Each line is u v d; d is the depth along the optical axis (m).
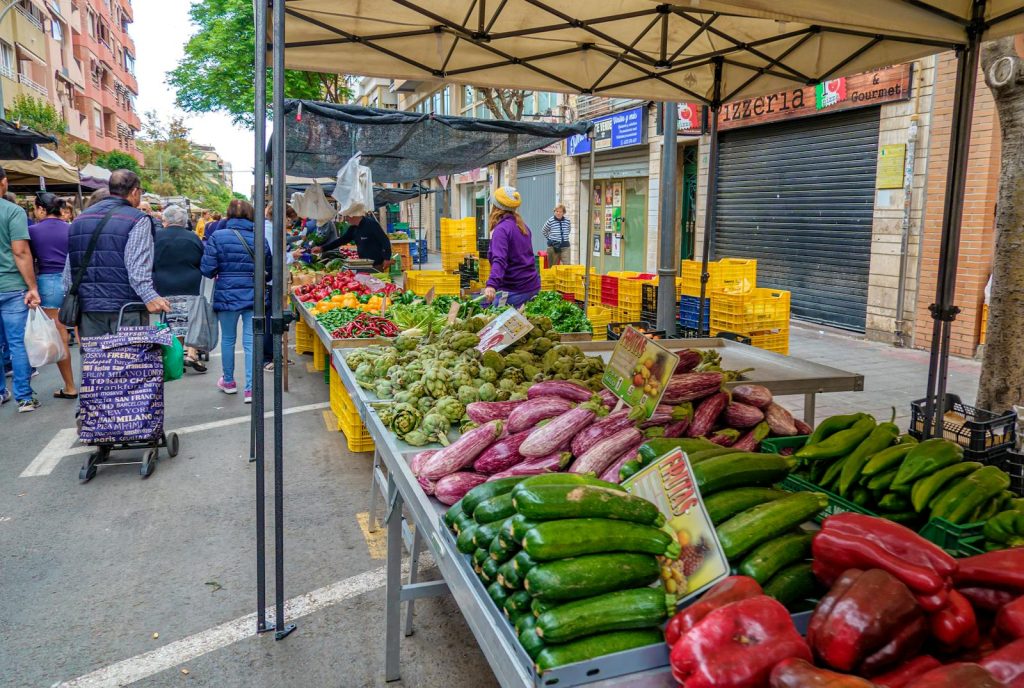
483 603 1.80
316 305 7.46
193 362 8.96
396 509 3.00
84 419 5.34
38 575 3.98
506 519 1.88
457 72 5.13
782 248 11.79
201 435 6.48
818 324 11.10
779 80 5.51
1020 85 4.68
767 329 8.02
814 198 11.02
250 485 5.31
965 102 3.95
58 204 7.54
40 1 34.50
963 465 2.09
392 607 3.04
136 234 5.79
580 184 18.58
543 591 1.56
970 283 8.59
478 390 3.42
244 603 3.70
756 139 12.19
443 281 11.88
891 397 7.14
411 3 4.22
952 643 1.47
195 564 4.11
